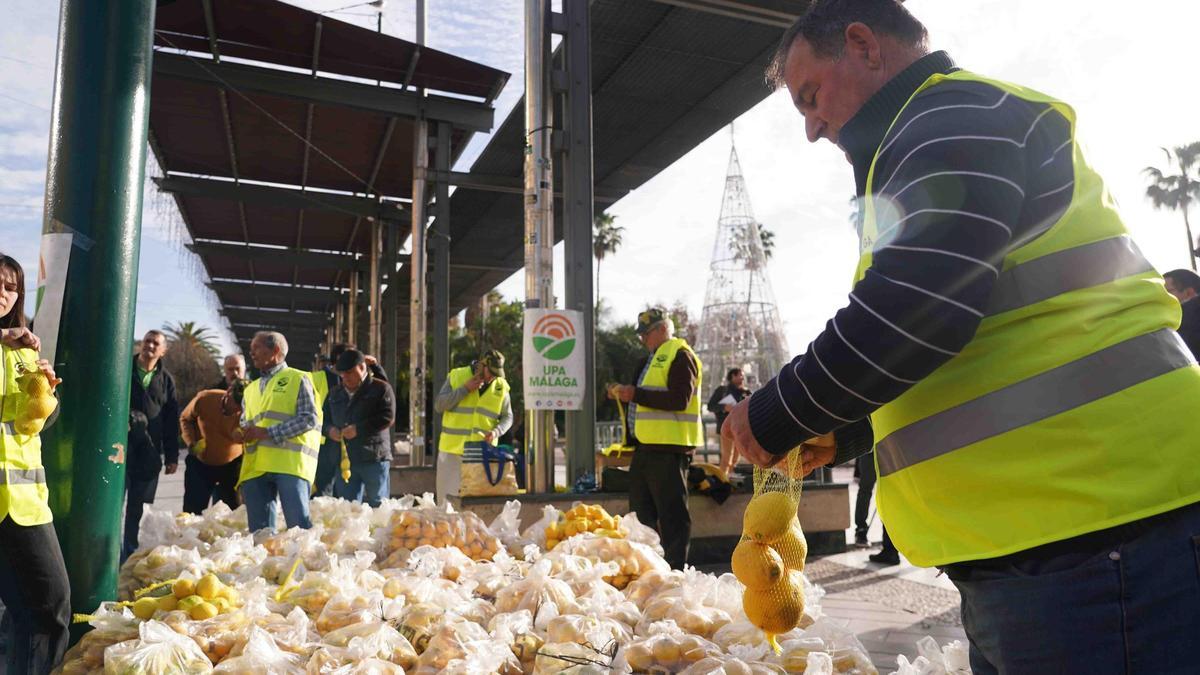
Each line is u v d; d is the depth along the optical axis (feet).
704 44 40.50
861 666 8.87
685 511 20.80
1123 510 4.16
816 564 27.14
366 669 8.84
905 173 4.48
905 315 4.16
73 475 11.23
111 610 11.13
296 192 74.84
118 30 11.69
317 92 53.06
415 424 58.18
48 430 11.23
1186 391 4.40
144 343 26.40
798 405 4.54
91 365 11.34
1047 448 4.35
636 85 44.93
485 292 104.47
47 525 10.48
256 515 21.20
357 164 68.23
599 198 61.46
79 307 11.30
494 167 57.67
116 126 11.60
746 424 4.79
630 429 22.16
